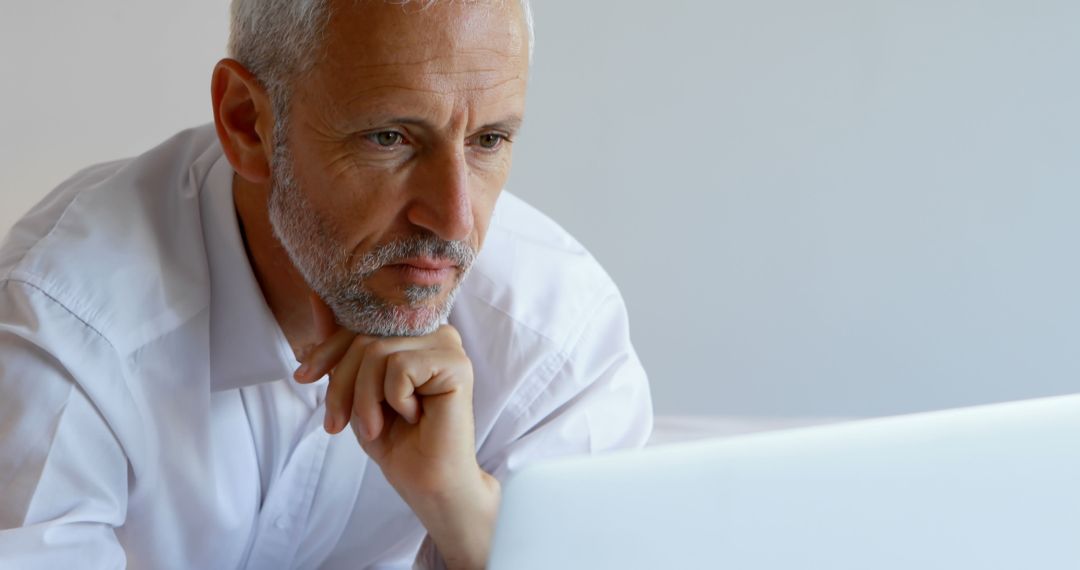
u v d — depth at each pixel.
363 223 1.02
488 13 0.96
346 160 1.00
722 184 2.61
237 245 1.21
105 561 1.14
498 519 0.53
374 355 1.11
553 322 1.37
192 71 2.51
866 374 2.69
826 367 2.69
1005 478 0.55
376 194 1.01
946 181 2.62
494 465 1.40
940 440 0.55
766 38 2.55
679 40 2.55
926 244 2.65
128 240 1.18
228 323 1.23
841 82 2.58
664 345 2.67
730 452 0.54
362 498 1.41
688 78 2.56
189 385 1.21
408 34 0.95
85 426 1.12
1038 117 2.60
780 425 2.64
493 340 1.36
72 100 2.49
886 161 2.61
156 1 2.47
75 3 2.45
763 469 0.54
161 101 2.52
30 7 2.43
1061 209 2.64
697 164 2.60
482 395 1.38
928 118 2.60
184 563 1.32
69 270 1.14
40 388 1.10
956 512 0.54
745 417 2.68
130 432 1.16
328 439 1.34
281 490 1.34
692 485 0.54
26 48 2.45
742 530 0.53
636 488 0.54
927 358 2.69
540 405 1.38
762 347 2.68
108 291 1.15
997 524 0.54
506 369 1.36
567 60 2.54
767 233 2.63
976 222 2.64
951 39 2.57
